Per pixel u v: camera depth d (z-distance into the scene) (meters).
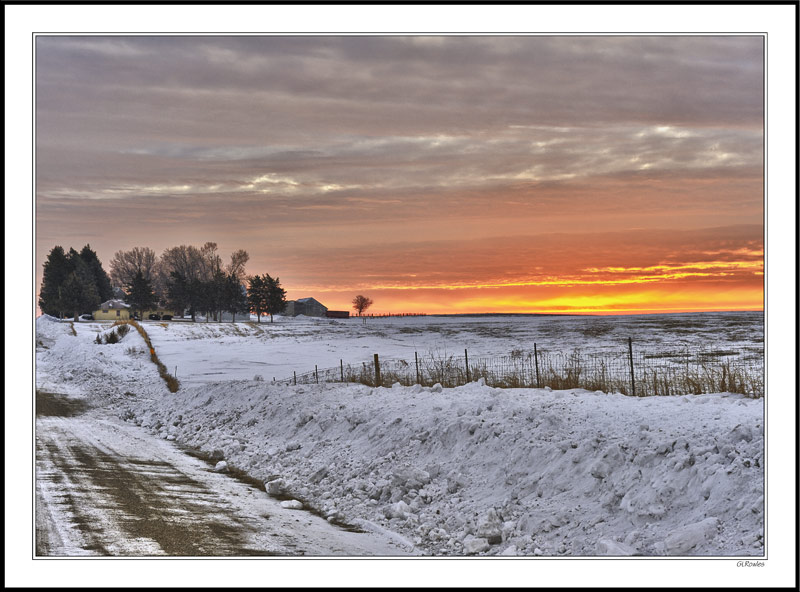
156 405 27.22
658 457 9.16
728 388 14.90
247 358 54.31
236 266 153.12
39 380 37.03
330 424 16.42
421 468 12.05
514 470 10.51
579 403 12.99
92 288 124.19
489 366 34.91
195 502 11.13
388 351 60.88
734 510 7.79
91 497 11.00
